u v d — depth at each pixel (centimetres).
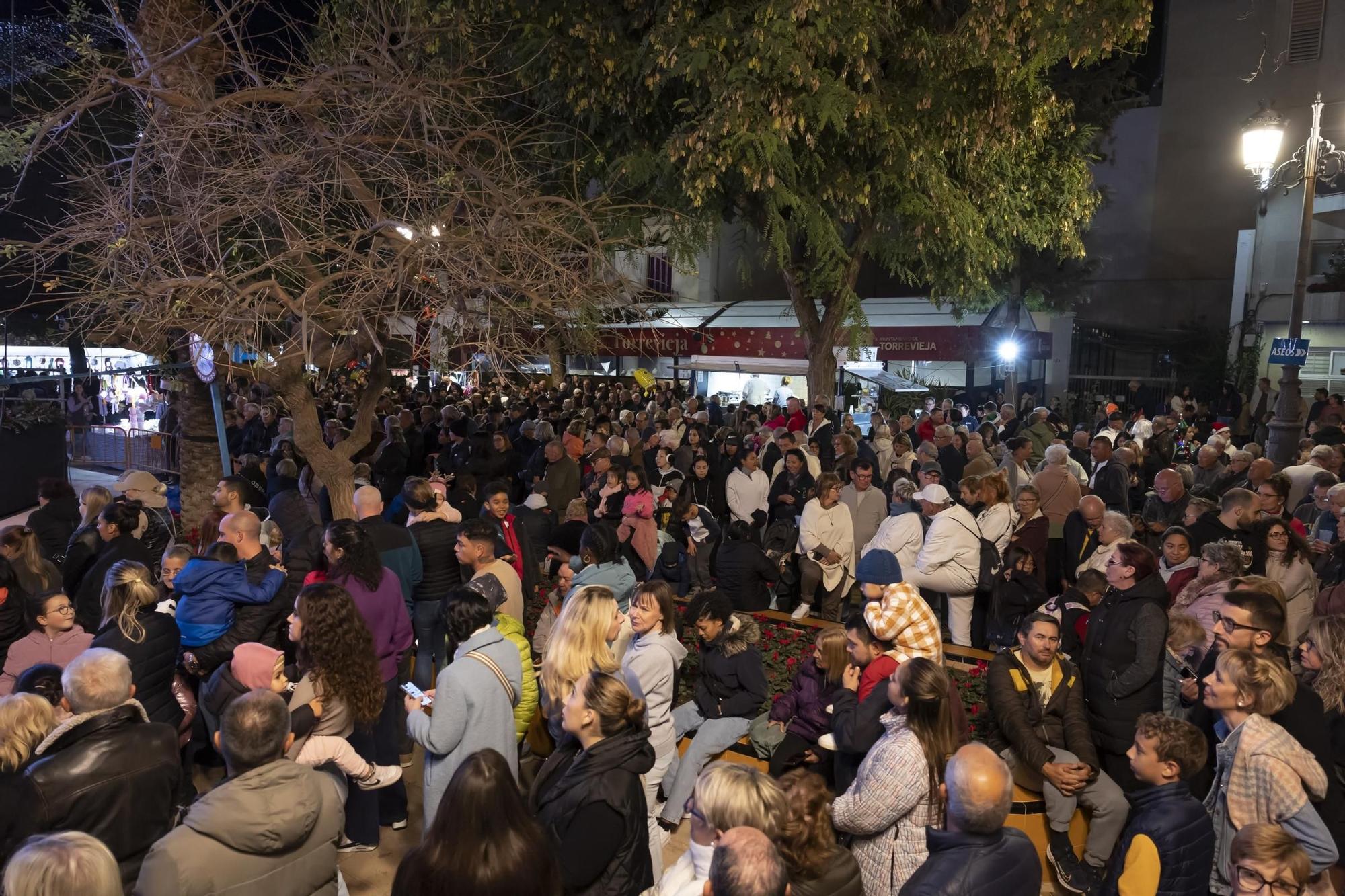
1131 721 542
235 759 348
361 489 701
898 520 880
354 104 805
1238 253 3241
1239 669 448
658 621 569
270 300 793
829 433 1515
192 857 332
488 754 334
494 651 489
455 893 312
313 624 484
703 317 2692
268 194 715
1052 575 983
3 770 393
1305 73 3206
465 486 1002
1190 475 1119
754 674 608
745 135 1377
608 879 380
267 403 1658
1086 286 3628
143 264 757
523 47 1452
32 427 1634
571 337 837
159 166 812
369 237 815
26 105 941
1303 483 1124
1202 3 3562
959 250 1891
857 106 1395
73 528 961
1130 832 415
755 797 328
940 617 1036
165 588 732
